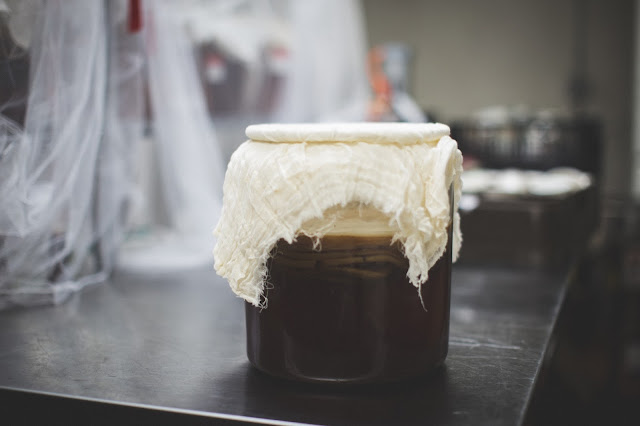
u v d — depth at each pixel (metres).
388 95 2.14
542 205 1.30
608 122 3.53
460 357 0.76
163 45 1.35
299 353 0.64
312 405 0.62
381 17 3.96
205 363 0.75
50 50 0.96
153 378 0.70
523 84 3.73
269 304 0.65
